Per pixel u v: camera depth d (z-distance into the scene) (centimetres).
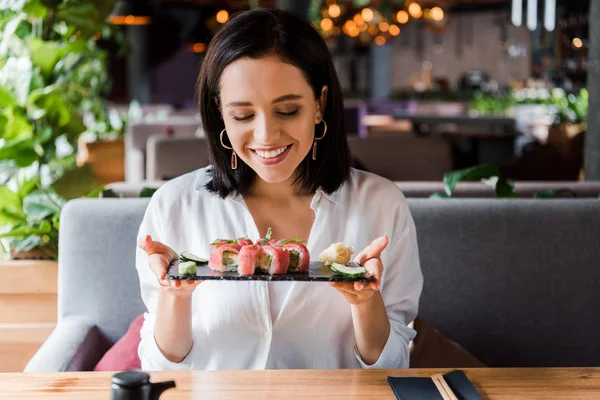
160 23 1909
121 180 723
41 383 142
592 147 383
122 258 224
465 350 210
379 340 166
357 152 534
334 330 173
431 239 230
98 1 355
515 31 1958
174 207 179
